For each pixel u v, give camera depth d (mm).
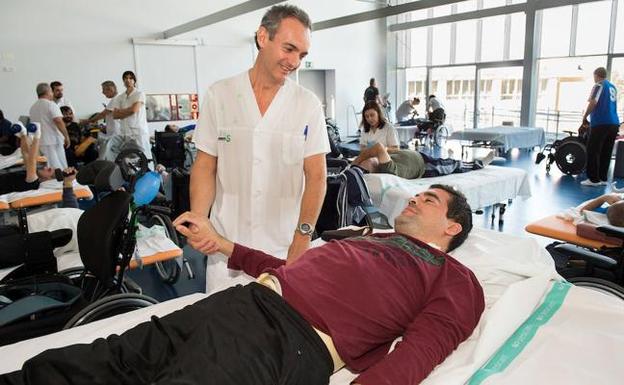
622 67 8227
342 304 1180
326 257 1283
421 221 1567
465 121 10930
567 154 6238
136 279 3293
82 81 7840
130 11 8094
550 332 1307
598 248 2064
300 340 1094
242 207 1697
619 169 6070
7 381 979
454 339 1178
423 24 10516
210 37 8969
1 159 4297
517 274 1607
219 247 1572
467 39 10516
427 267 1316
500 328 1295
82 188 3441
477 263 1649
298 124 1613
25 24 7254
